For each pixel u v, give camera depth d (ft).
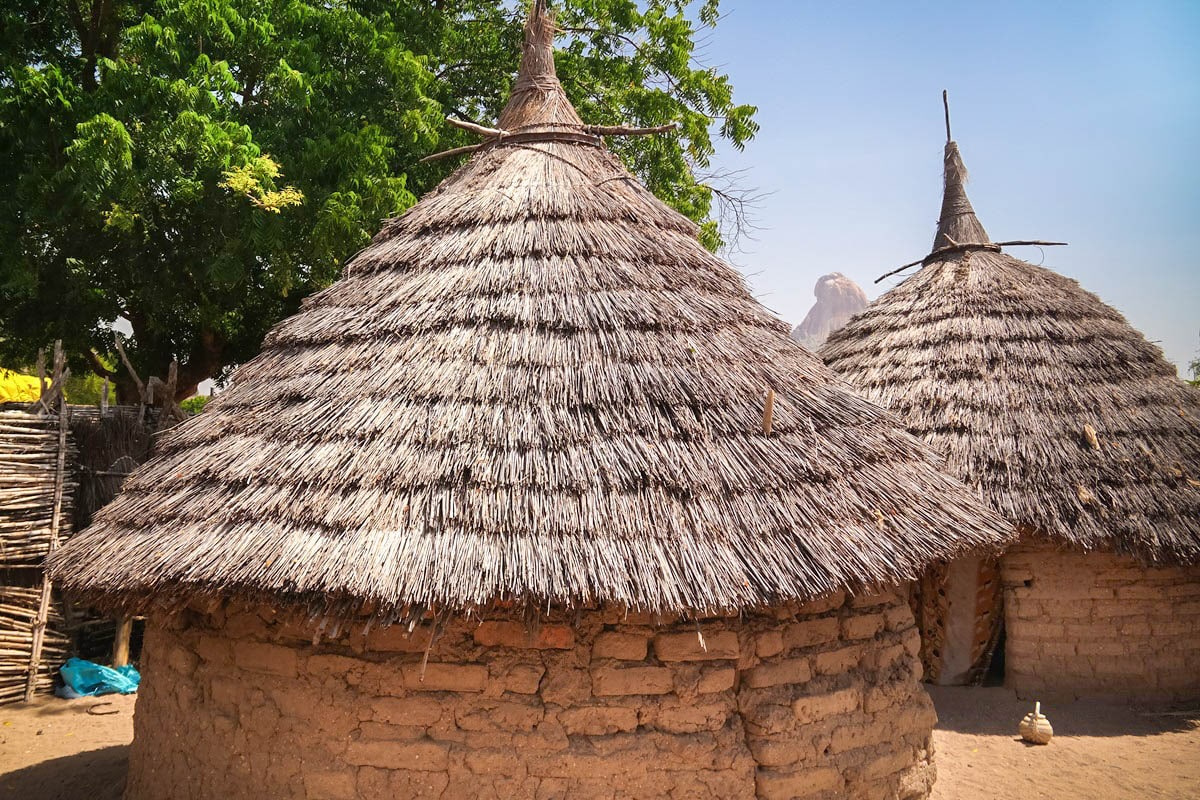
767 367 19.16
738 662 16.79
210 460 17.30
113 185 33.22
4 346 49.16
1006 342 31.99
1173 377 32.09
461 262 19.56
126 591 15.78
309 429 16.89
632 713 16.12
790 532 15.93
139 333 48.73
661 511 15.42
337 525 14.98
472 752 15.78
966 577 30.78
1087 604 29.01
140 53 35.40
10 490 29.09
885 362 33.42
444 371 17.28
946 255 37.60
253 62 37.88
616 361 17.63
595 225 20.40
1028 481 28.04
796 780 16.92
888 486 18.10
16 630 29.55
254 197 33.76
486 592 14.03
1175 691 28.99
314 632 16.29
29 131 35.86
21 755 24.47
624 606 14.85
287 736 16.47
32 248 38.60
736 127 49.26
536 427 16.37
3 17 39.70
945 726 27.04
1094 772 23.38
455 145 43.65
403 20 44.04
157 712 18.70
